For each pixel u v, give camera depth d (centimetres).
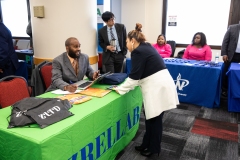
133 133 231
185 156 205
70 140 127
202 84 330
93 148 155
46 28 302
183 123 278
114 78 215
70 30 301
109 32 350
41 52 316
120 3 535
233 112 315
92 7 318
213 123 278
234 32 350
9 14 636
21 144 114
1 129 120
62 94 183
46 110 134
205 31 478
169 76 183
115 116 180
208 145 225
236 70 293
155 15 512
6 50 284
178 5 489
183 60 381
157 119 184
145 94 179
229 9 447
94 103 164
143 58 169
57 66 212
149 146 197
